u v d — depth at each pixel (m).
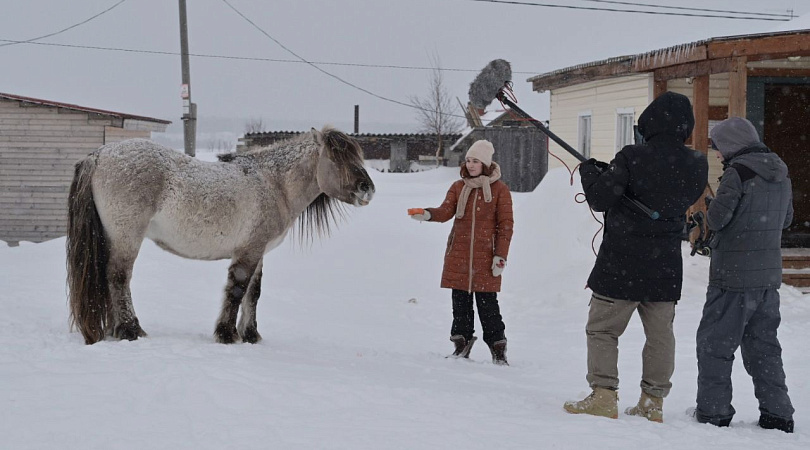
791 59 12.97
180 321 7.77
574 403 4.70
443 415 4.29
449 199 6.90
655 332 4.78
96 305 6.07
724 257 4.86
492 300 6.82
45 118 19.50
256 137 33.31
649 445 3.90
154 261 11.76
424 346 7.81
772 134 13.82
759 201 4.80
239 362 5.15
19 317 7.25
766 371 4.81
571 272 11.48
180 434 3.70
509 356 7.41
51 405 4.08
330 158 6.72
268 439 3.67
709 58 11.09
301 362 5.59
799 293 10.37
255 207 6.51
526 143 30.64
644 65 12.66
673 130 4.74
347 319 9.39
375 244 15.06
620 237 4.71
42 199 19.66
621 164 4.66
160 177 6.13
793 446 4.14
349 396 4.52
